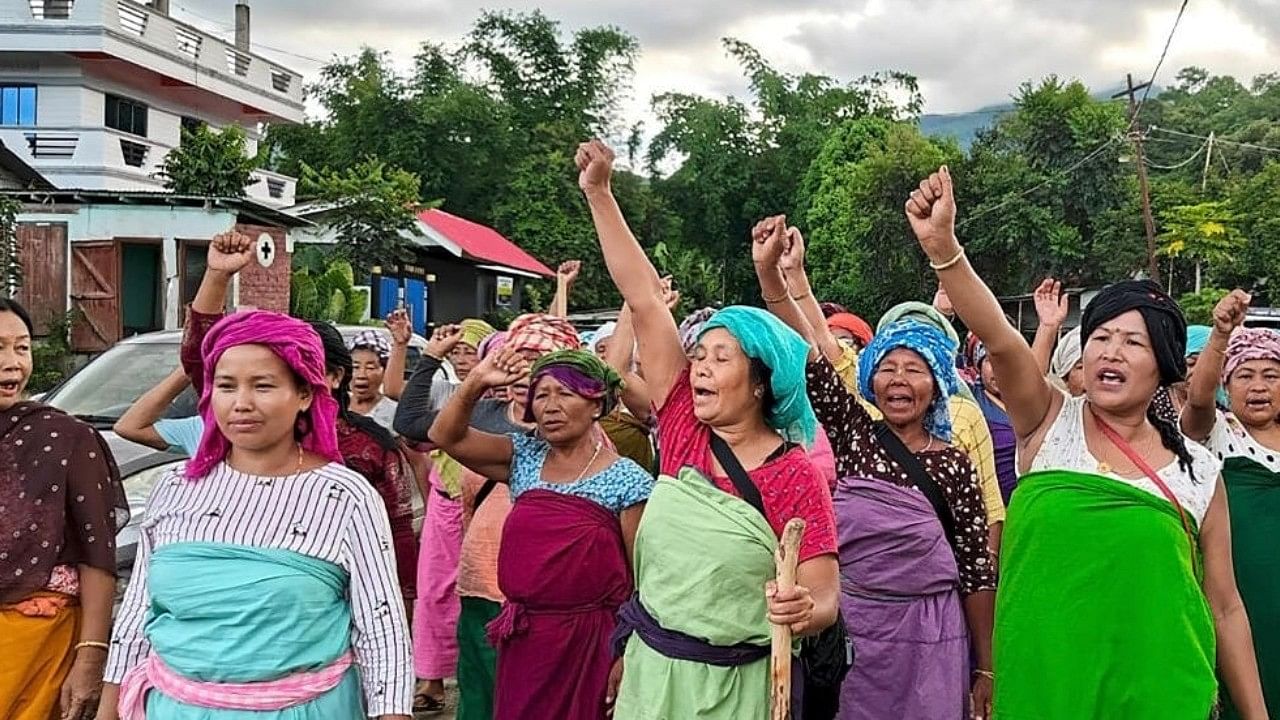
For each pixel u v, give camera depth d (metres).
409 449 5.86
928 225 3.15
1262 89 64.19
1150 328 3.11
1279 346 4.18
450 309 32.59
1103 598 3.07
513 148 43.59
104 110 27.17
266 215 19.28
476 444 4.00
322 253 26.36
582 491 3.78
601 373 3.81
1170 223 31.03
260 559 2.82
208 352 2.94
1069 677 3.07
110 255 18.28
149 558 2.95
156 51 27.09
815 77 53.94
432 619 5.72
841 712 3.73
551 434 3.80
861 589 3.75
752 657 2.92
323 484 2.92
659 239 49.34
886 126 44.38
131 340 8.05
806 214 46.09
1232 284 31.78
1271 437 4.23
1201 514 3.18
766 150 52.56
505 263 31.64
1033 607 3.14
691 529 2.92
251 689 2.79
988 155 34.69
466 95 42.69
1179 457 3.21
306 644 2.83
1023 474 3.36
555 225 41.06
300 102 34.44
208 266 3.65
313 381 2.93
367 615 2.93
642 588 3.04
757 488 2.96
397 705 2.91
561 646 3.69
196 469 2.95
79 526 3.48
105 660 3.50
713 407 2.96
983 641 3.94
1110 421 3.23
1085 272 32.91
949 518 3.88
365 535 2.94
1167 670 3.03
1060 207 32.97
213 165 21.84
